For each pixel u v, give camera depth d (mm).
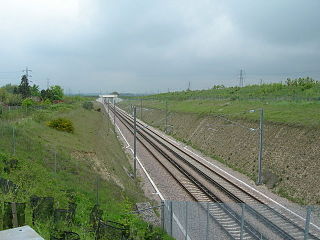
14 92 73438
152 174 33156
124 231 12805
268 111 43531
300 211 18516
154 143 51281
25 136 28094
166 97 121625
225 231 16062
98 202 18312
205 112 58844
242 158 36312
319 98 47656
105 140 45188
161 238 15711
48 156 24969
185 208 17500
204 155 43906
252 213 17906
